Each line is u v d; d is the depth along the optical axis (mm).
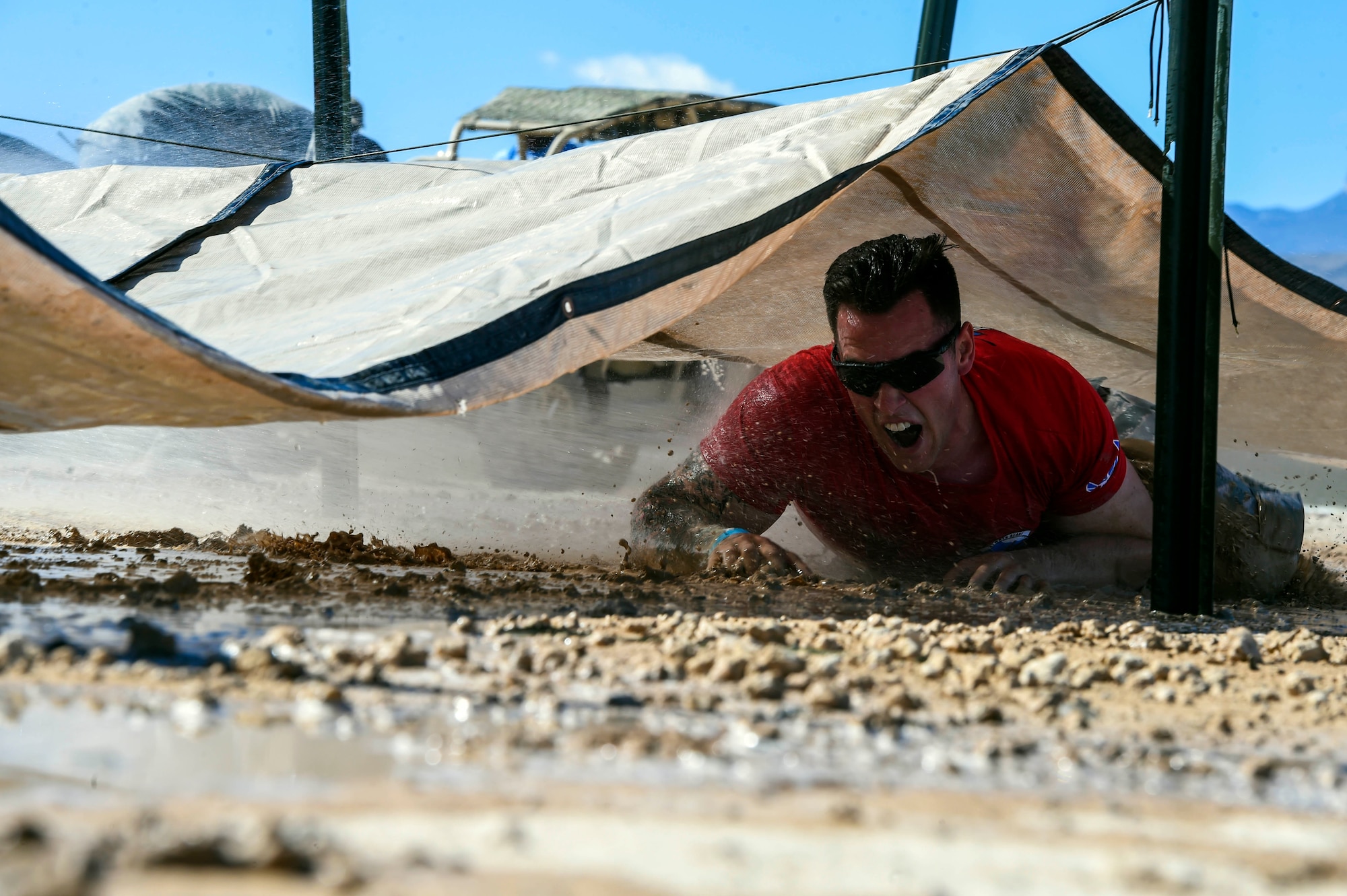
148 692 3068
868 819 2209
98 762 2402
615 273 6320
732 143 8547
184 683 3189
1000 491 7617
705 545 7875
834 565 9102
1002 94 7496
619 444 16016
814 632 4965
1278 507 8766
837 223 8789
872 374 7105
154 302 8445
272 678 3297
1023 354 7719
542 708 3084
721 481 8312
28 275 3965
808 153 7195
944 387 7160
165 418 5160
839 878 1845
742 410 8219
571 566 8508
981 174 8008
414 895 1637
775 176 7031
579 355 6258
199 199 10203
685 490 8438
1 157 12008
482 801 2209
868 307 7020
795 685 3611
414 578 6516
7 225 3791
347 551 8359
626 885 1749
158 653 3627
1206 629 6148
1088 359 10992
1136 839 2162
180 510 11656
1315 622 7176
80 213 10414
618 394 16094
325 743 2643
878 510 7910
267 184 10172
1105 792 2574
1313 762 2982
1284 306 8695
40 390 4785
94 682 3178
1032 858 2000
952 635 4836
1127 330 10008
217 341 7250
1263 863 2004
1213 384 6773
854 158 7031
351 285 8023
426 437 16188
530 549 10078
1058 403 7594
